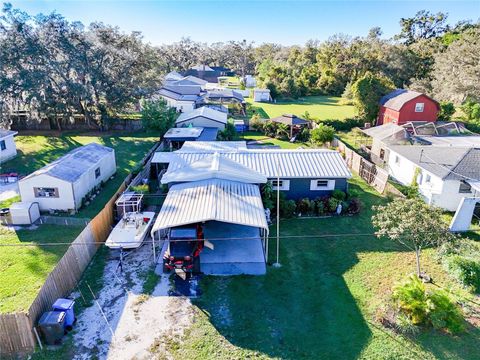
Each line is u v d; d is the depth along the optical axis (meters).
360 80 46.41
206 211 16.44
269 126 42.12
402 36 100.06
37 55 38.69
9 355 11.92
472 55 47.31
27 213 19.84
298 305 14.09
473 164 22.70
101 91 41.44
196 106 58.44
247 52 139.50
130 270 16.36
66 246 17.83
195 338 12.48
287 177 22.50
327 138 37.28
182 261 15.61
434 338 12.47
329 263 16.98
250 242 18.52
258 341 12.34
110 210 19.83
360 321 13.23
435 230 15.31
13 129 43.94
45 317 12.28
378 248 18.31
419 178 24.53
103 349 12.06
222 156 23.80
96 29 41.91
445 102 46.34
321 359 11.62
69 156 24.23
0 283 14.95
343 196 22.67
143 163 28.25
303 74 80.88
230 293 14.75
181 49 133.12
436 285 15.29
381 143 32.03
